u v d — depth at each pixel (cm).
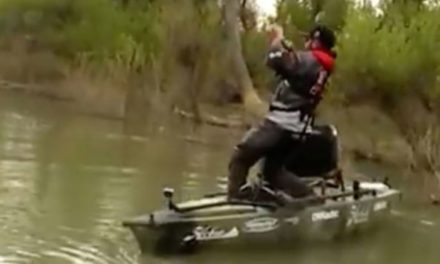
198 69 2436
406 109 1670
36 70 2898
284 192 964
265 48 2305
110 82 2519
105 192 1170
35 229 945
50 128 1927
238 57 1270
